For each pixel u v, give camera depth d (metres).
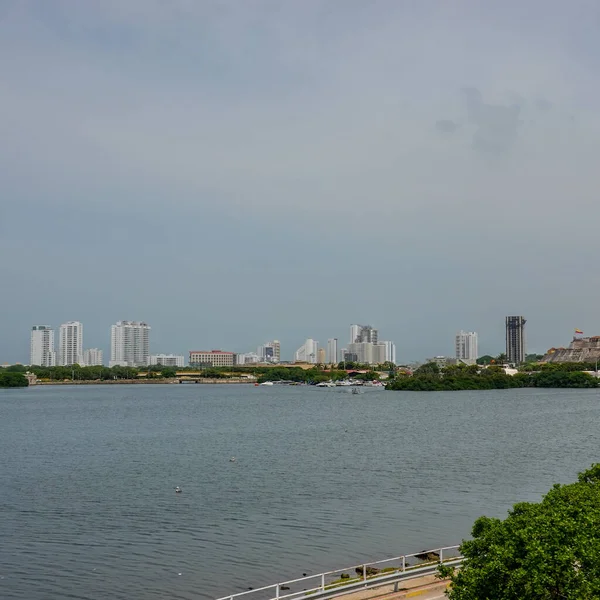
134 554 69.12
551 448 143.62
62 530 78.25
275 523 80.44
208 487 102.31
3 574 63.44
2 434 179.62
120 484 105.25
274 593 57.56
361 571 61.91
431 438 163.25
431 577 52.00
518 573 33.59
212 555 68.56
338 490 99.56
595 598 32.09
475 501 91.94
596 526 36.84
